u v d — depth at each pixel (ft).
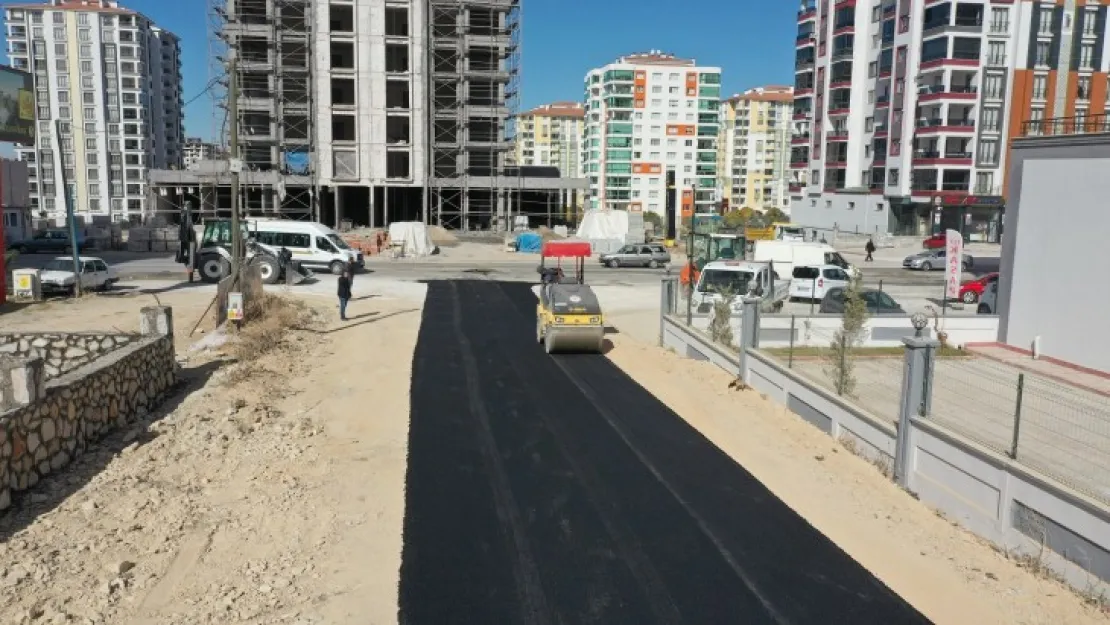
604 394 58.39
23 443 35.78
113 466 40.11
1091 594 30.17
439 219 236.84
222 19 223.51
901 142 232.94
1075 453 42.24
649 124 458.09
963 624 28.22
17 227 214.69
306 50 224.94
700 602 29.01
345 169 229.25
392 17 233.96
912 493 40.75
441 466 42.57
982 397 56.85
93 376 43.16
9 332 56.90
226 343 71.97
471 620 27.43
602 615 27.96
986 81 219.20
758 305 61.52
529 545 33.27
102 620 26.45
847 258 190.60
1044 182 72.23
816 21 274.77
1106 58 222.69
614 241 187.42
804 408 53.06
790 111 495.41
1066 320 69.87
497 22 246.47
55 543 31.30
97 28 392.47
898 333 77.36
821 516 37.14
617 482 40.65
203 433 45.96
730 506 37.88
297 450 44.37
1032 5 217.77
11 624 25.61
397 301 105.60
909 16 228.63
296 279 119.96
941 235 207.31
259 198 239.50
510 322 90.22
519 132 527.40
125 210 406.62
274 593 28.81
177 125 470.39
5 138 90.48
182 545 32.22
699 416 53.11
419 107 231.30
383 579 30.14
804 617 28.19
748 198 502.38
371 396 57.16
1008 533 34.27
